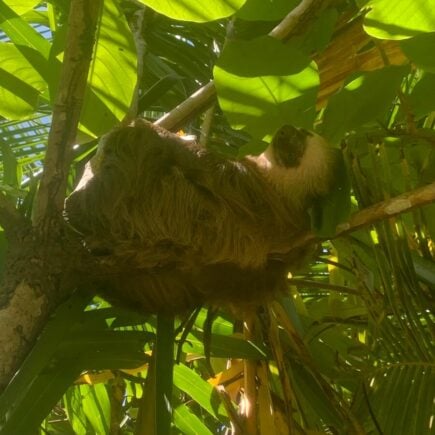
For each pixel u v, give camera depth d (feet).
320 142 4.75
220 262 4.81
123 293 4.92
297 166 4.73
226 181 4.77
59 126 4.26
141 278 4.85
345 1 6.44
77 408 6.74
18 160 7.51
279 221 4.80
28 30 5.41
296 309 6.03
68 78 4.21
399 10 4.21
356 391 5.41
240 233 4.75
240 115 4.72
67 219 4.60
